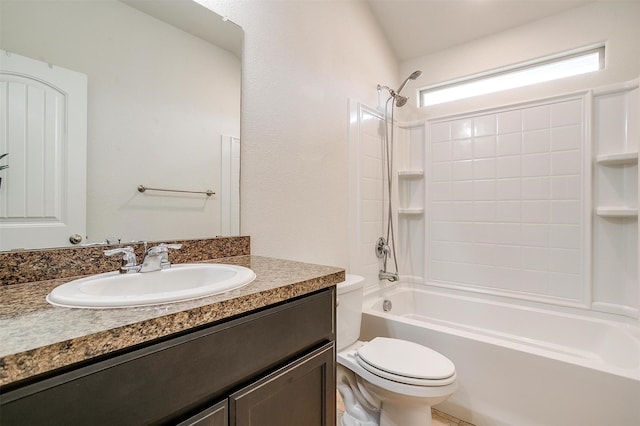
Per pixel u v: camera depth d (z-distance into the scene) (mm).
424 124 2568
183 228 1170
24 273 823
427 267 2551
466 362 1555
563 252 2020
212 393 631
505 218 2221
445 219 2477
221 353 646
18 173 819
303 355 847
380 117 2377
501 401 1455
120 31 1013
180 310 583
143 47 1066
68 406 454
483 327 2225
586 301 1937
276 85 1533
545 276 2080
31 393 425
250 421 692
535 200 2113
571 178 1991
